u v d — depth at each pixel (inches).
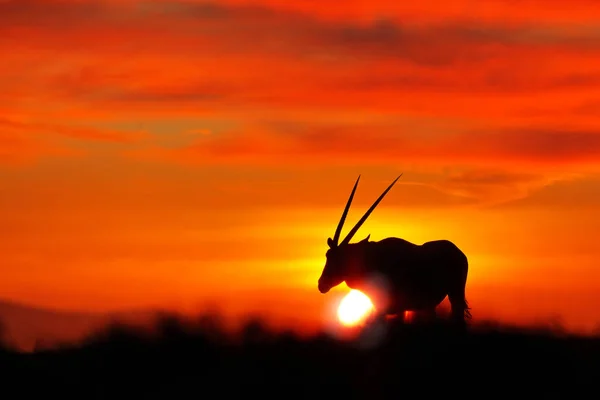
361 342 2571.4
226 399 2226.9
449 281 3063.5
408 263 3065.9
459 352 2464.3
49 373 2373.3
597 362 2406.5
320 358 2453.2
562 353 2442.2
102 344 2496.3
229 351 2466.8
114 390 2282.2
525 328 2610.7
